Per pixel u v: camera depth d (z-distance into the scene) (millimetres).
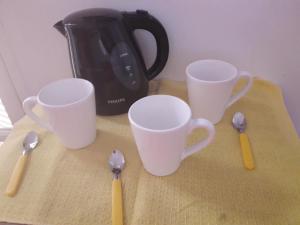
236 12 457
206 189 327
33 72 579
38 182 348
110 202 318
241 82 517
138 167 364
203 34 489
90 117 381
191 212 301
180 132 293
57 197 326
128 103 458
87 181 346
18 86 598
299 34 462
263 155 373
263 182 332
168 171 342
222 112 427
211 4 454
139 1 467
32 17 500
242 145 386
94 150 396
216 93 384
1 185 347
